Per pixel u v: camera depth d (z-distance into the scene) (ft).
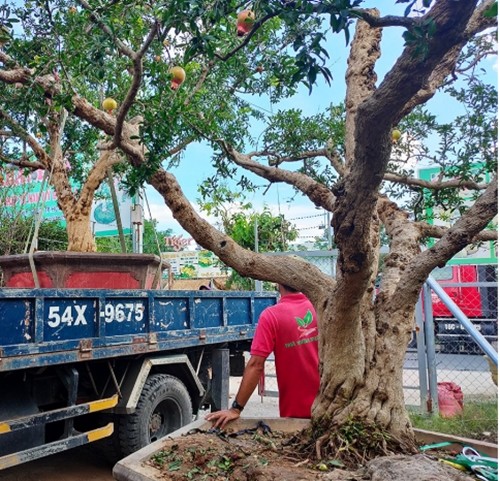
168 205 9.50
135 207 26.86
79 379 14.93
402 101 5.37
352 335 7.69
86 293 13.44
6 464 11.68
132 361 15.64
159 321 16.06
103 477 15.25
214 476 6.70
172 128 10.39
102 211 45.34
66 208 18.51
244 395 8.98
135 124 16.10
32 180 33.09
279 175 11.76
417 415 18.83
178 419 16.87
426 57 5.12
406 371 28.73
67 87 11.38
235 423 8.94
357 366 7.83
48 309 12.46
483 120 13.21
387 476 5.92
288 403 9.66
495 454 7.52
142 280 16.57
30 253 15.35
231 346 22.13
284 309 9.66
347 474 6.35
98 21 9.32
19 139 18.72
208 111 14.97
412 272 8.05
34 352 11.91
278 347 9.55
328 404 7.83
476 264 33.06
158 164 9.82
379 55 9.67
